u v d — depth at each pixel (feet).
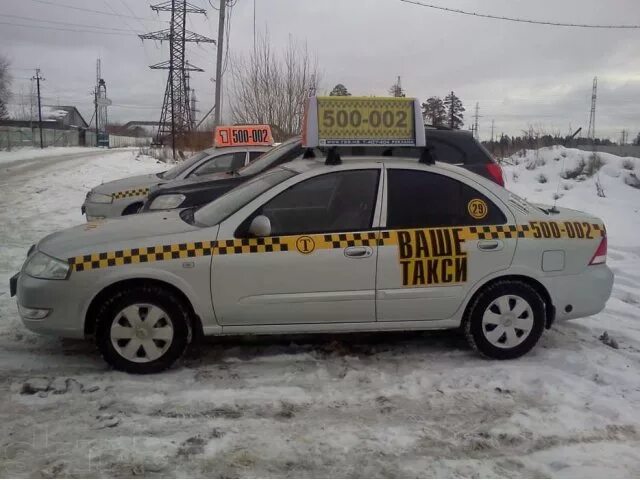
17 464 10.71
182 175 30.68
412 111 16.20
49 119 311.27
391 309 15.52
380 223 15.47
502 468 11.11
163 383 14.25
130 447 11.37
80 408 12.90
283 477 10.62
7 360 15.43
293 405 13.33
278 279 14.87
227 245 14.75
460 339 17.83
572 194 47.75
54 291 14.28
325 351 16.65
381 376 14.90
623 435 12.41
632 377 15.20
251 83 66.90
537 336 16.11
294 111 66.54
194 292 14.66
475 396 13.97
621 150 81.10
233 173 25.73
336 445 11.71
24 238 31.17
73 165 88.58
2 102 218.38
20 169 79.51
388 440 11.96
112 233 15.25
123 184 30.91
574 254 16.29
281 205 15.26
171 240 14.71
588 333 18.63
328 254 14.99
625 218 39.27
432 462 11.25
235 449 11.45
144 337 14.62
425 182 15.92
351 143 15.93
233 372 15.02
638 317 20.57
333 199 15.51
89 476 10.43
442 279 15.53
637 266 28.14
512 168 60.44
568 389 14.37
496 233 15.80
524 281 16.19
